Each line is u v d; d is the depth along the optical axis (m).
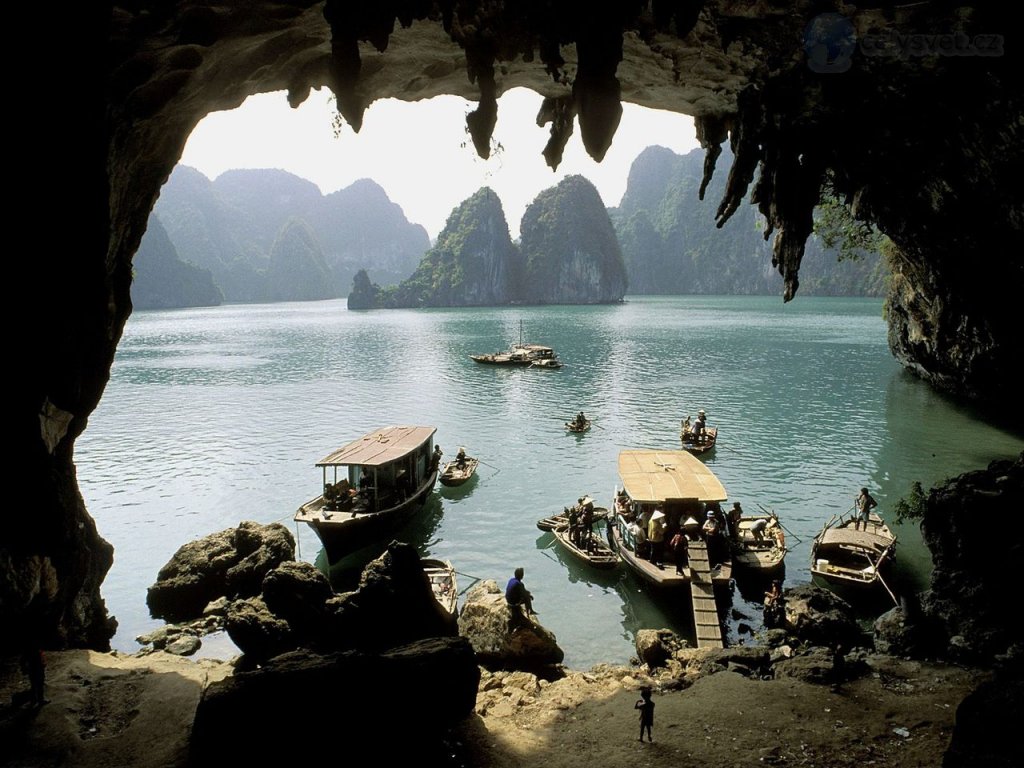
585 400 44.84
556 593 18.78
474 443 34.16
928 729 10.84
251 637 13.43
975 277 26.84
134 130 13.88
